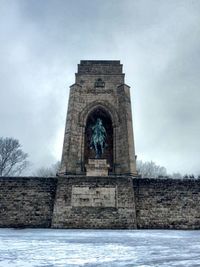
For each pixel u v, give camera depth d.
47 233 19.50
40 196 27.55
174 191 27.72
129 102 39.66
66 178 28.06
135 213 26.28
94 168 33.34
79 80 41.06
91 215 25.95
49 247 11.87
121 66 41.94
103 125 40.97
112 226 25.41
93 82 40.97
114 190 27.34
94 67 41.91
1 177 28.14
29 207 26.97
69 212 26.09
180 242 14.33
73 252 10.49
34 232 20.33
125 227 25.34
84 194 27.16
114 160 36.66
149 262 8.45
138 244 13.30
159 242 14.27
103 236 17.47
